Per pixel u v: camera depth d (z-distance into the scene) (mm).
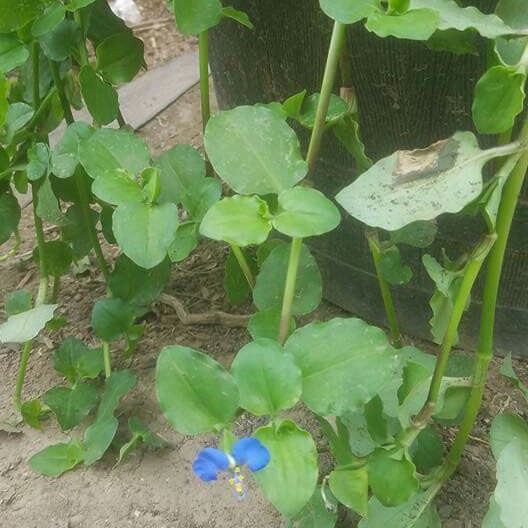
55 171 243
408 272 236
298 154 190
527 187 231
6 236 293
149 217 203
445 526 234
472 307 274
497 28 161
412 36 160
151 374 291
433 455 229
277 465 166
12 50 235
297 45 252
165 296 316
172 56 551
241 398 171
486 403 272
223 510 244
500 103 163
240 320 305
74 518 246
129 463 260
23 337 235
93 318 267
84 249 298
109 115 259
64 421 262
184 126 476
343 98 233
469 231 252
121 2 603
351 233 283
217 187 229
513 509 178
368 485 209
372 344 178
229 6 268
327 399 176
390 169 169
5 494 256
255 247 307
